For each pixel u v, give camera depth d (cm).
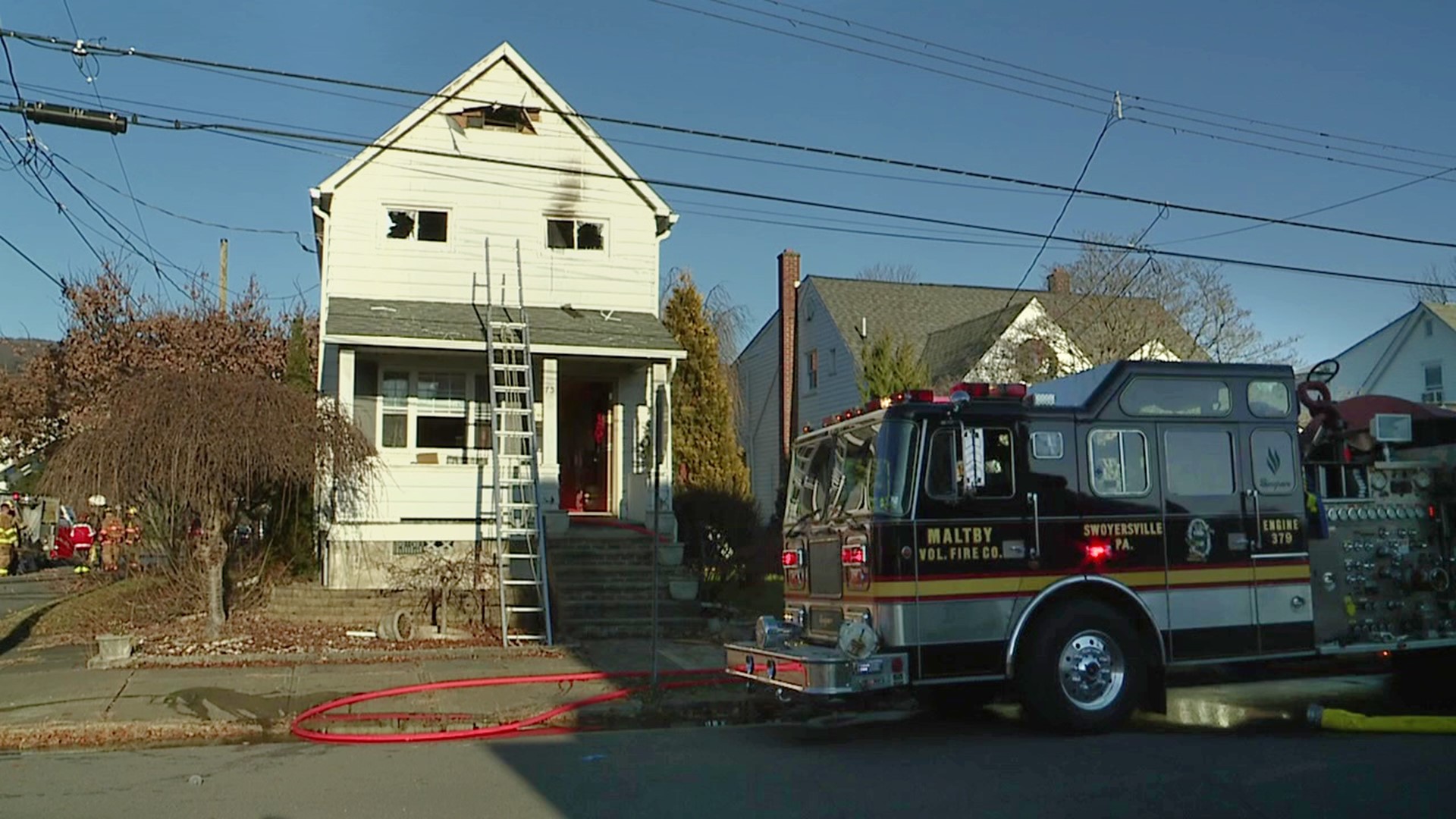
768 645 966
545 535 1636
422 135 1852
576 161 1911
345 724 1017
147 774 809
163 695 1097
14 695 1095
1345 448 1016
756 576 1948
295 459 1360
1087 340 2614
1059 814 671
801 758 855
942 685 882
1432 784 736
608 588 1550
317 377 2070
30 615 1588
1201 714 1020
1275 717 1002
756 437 3706
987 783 755
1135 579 931
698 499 1934
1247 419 984
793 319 3412
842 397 3062
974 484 887
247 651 1325
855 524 915
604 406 2005
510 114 1888
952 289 3372
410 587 1521
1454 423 1058
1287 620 966
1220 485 967
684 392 2203
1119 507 937
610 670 1246
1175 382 971
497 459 1564
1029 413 927
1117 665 920
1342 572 994
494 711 1048
